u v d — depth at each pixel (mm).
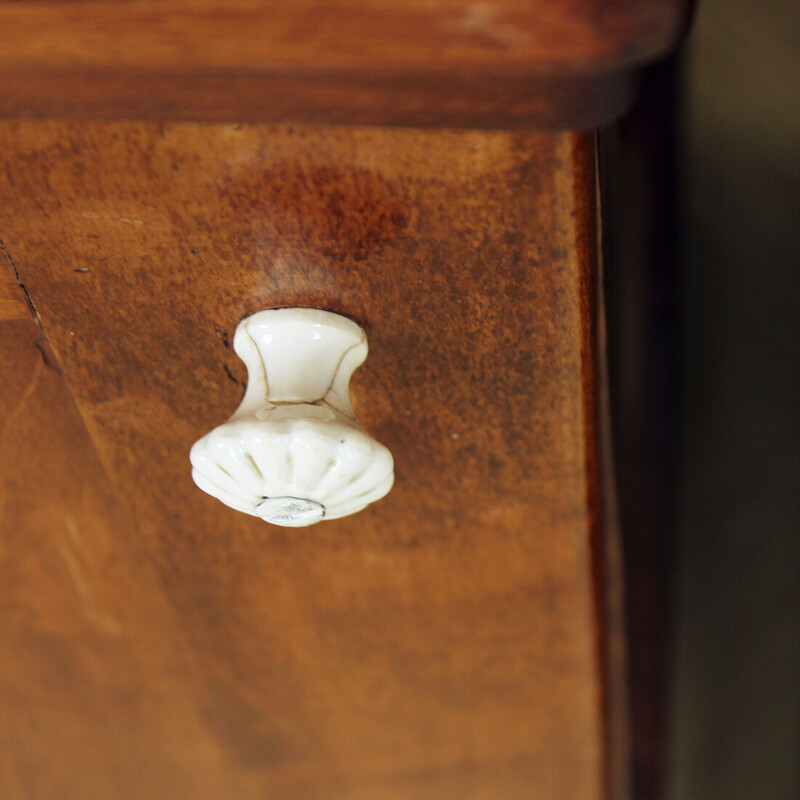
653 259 424
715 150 447
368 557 443
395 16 322
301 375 377
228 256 375
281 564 447
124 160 360
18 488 435
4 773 517
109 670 485
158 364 396
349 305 382
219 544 442
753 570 505
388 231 370
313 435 365
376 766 514
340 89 342
